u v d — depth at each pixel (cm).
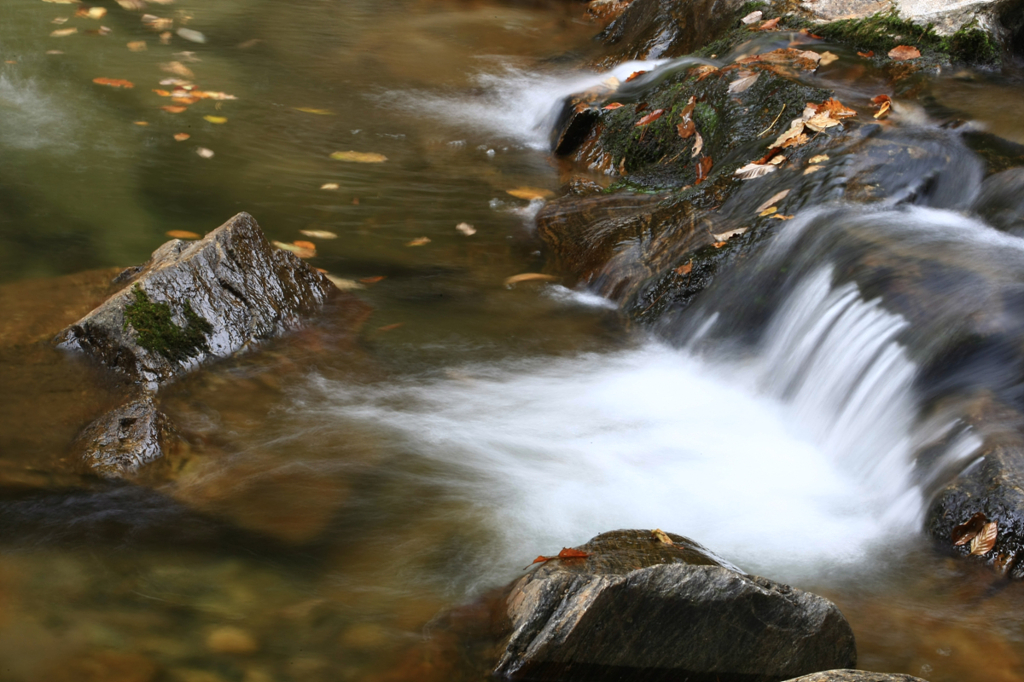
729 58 748
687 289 504
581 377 451
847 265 450
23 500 308
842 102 610
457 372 439
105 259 496
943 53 688
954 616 291
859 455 388
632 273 529
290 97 833
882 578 313
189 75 853
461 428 392
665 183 652
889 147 544
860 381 405
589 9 1234
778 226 503
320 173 671
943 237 464
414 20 1141
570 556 274
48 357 388
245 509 319
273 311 441
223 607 270
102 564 282
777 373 455
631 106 733
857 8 791
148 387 383
